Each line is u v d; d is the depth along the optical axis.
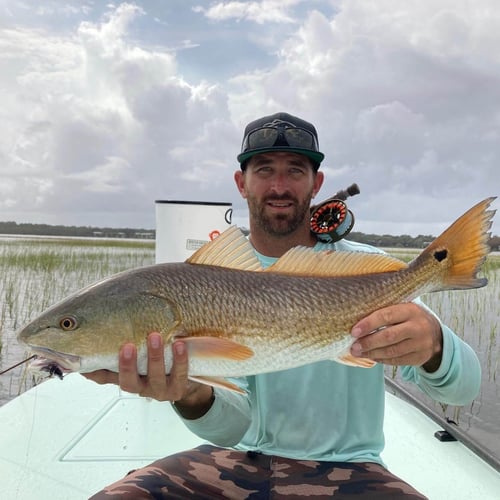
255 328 0.81
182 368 0.77
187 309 0.79
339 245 1.13
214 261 0.84
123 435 1.33
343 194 1.12
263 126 1.09
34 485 1.09
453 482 1.15
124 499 0.85
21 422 1.39
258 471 0.94
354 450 0.98
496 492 1.11
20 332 0.78
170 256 1.64
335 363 0.99
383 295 0.85
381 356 0.80
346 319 0.84
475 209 0.82
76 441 1.29
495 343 2.99
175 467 0.94
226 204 1.61
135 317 0.77
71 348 0.77
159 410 1.49
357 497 0.86
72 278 4.76
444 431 1.38
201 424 0.90
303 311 0.83
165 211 1.63
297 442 0.98
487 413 2.14
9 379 2.22
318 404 0.99
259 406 1.00
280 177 1.09
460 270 0.84
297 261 0.86
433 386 0.88
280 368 0.83
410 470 1.20
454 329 3.29
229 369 0.80
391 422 1.47
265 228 1.11
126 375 0.75
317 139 1.15
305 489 0.88
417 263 0.86
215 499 0.88
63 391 1.62
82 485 1.10
